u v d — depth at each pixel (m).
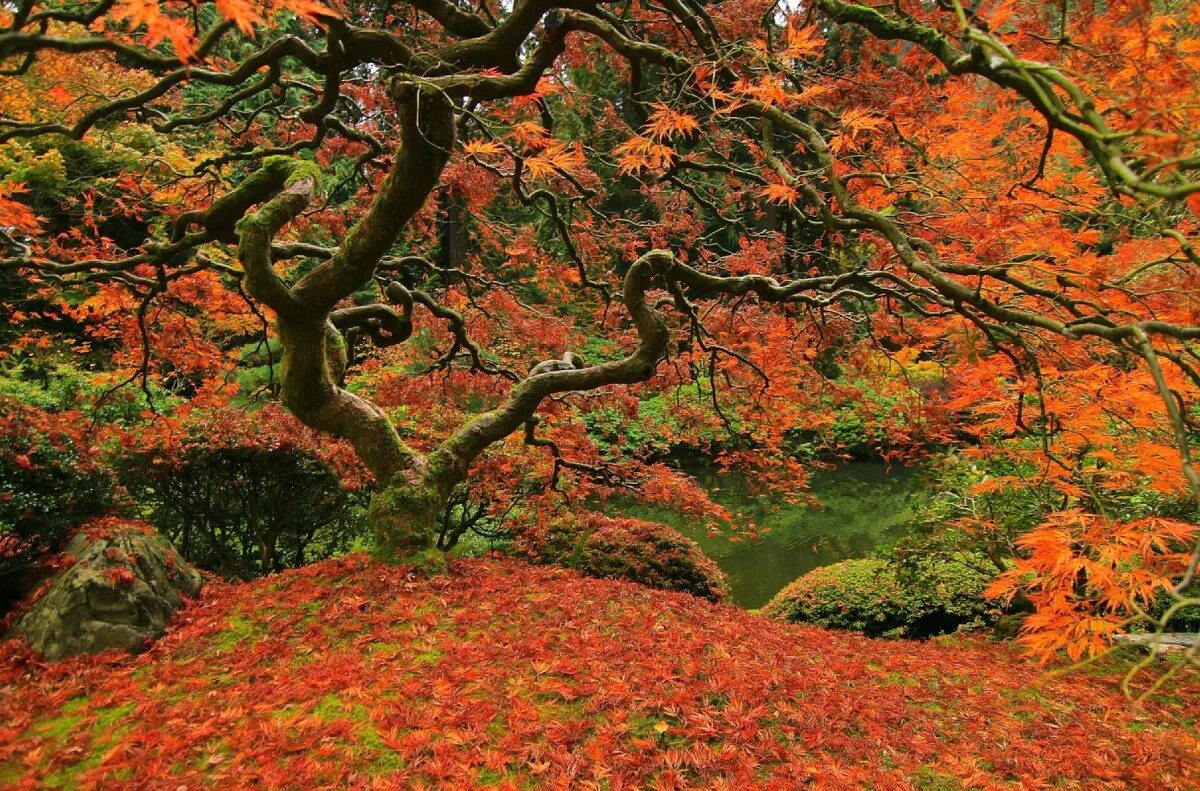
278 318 3.73
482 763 2.28
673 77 3.40
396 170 3.25
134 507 4.46
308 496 5.30
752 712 2.68
